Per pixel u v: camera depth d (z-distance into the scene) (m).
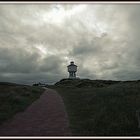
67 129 13.91
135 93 28.14
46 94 39.00
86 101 25.91
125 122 15.54
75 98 30.41
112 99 24.47
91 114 18.69
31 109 21.77
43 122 15.88
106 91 31.97
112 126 14.80
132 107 19.91
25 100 26.89
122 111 18.67
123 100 23.47
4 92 33.56
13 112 19.50
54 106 23.58
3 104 23.23
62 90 51.22
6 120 16.72
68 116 18.09
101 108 20.09
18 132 13.27
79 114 18.97
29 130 13.69
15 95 29.91
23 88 42.19
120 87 36.41
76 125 15.01
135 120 15.81
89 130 13.94
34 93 37.91
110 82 70.50
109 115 17.66
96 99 26.08
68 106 23.52
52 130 13.66
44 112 19.98
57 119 16.88
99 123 15.58
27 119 17.02
